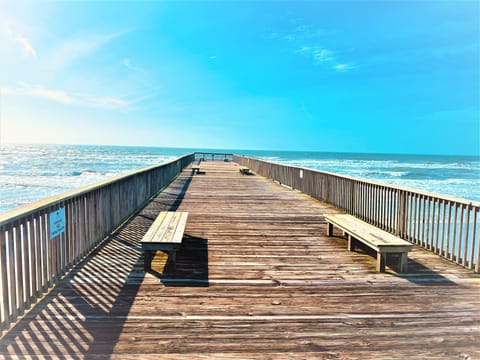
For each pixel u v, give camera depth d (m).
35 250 2.65
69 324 2.35
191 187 11.10
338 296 2.95
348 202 6.94
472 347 2.18
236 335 2.26
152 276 3.32
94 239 4.17
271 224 5.88
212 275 3.40
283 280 3.31
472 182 27.12
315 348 2.13
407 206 4.95
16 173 26.94
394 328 2.40
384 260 3.57
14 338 2.16
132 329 2.30
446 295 3.00
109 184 4.69
